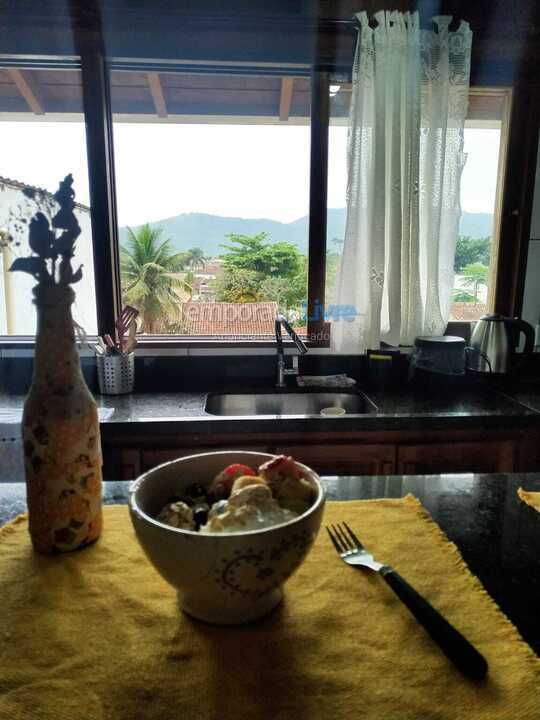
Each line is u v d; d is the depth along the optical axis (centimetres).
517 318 210
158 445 157
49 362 63
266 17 188
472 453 164
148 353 208
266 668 47
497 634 52
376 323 198
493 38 196
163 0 183
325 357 210
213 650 50
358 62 185
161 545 48
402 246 198
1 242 196
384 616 55
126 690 45
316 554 67
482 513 79
